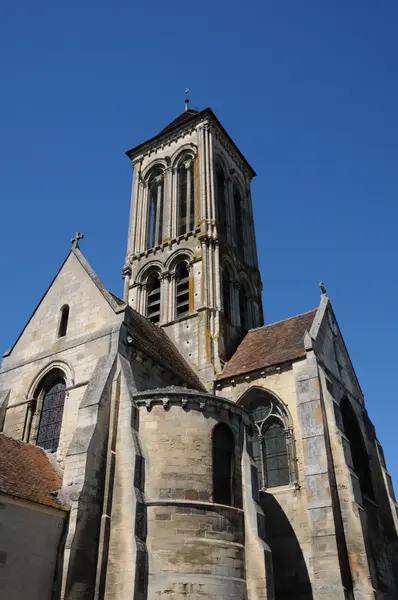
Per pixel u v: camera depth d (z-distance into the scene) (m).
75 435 27.92
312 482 31.91
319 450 32.75
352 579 29.44
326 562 29.34
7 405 35.16
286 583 31.06
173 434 28.11
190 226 54.34
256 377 38.78
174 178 57.88
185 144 59.19
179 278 50.84
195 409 29.02
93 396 29.11
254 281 57.12
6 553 22.33
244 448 29.73
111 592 24.19
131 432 28.16
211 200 53.34
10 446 28.45
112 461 27.52
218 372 41.97
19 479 25.11
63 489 26.27
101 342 33.00
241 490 28.55
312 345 36.97
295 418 35.59
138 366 33.41
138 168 62.12
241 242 59.78
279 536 32.47
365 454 41.16
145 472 27.20
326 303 44.09
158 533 25.39
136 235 56.50
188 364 43.19
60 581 23.61
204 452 28.05
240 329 49.47
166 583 24.25
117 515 26.08
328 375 38.34
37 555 23.47
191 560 25.03
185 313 47.50
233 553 26.19
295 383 36.44
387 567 36.56
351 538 30.34
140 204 59.06
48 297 38.28
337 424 34.03
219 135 61.56
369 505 38.12
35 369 35.34
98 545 25.45
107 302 34.69
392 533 38.06
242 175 65.50
